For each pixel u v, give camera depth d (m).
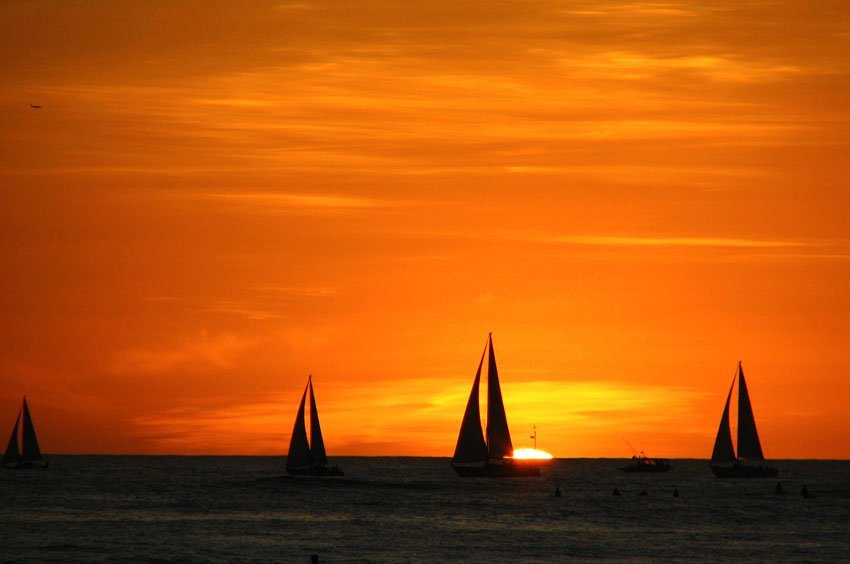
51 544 178.38
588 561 164.25
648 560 165.50
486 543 184.00
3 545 177.00
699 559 166.75
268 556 166.38
